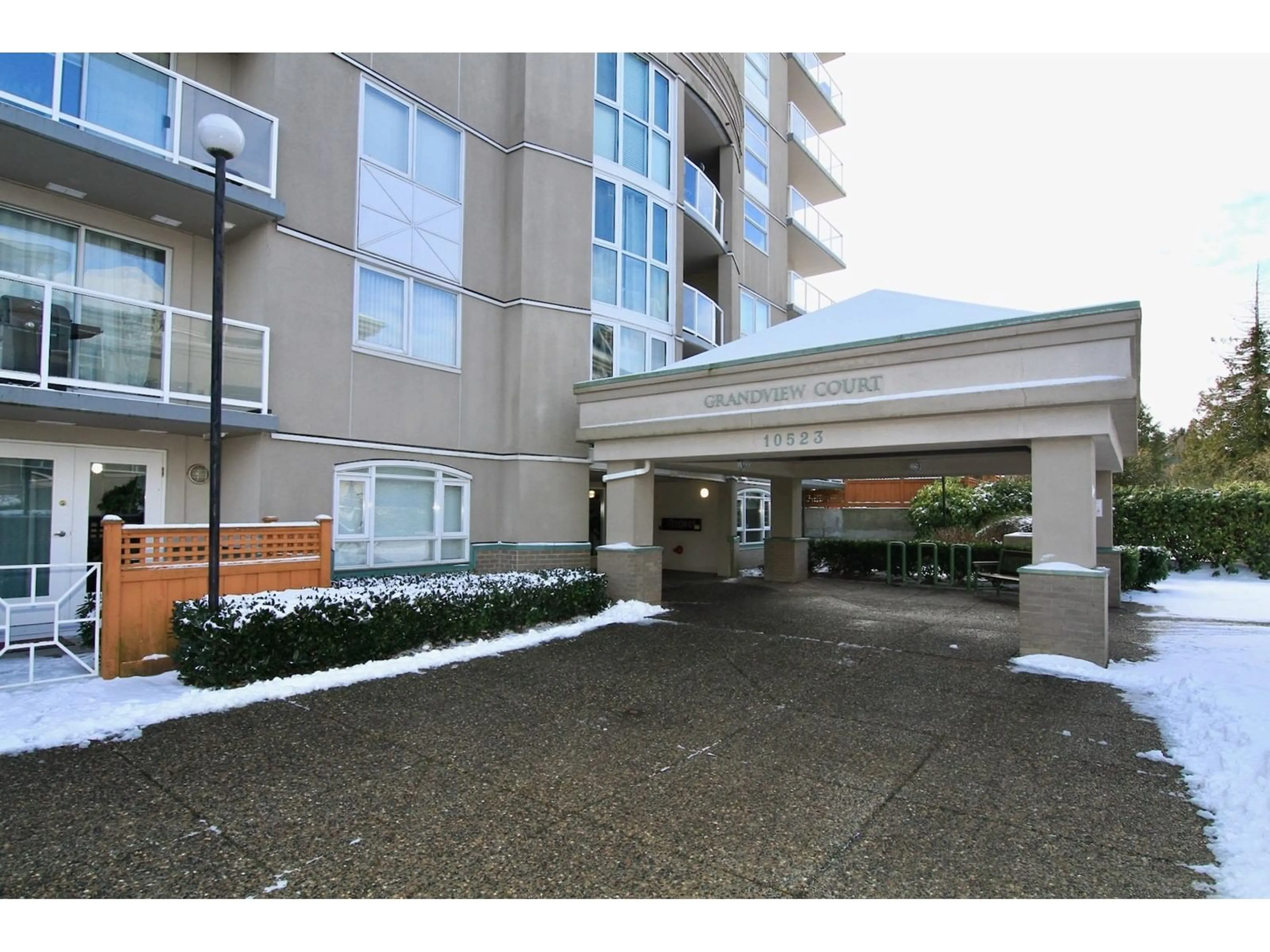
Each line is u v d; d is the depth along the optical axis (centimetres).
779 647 857
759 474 1413
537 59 1223
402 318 1066
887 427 873
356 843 359
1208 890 321
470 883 323
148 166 775
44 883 318
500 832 372
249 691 615
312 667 683
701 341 1573
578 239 1255
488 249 1195
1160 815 399
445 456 1111
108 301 784
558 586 998
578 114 1268
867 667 758
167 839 360
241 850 350
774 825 384
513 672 721
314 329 949
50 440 829
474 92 1177
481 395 1174
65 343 767
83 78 773
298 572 813
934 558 1556
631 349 1368
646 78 1446
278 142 918
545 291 1212
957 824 387
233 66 948
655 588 1165
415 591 809
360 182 1011
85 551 853
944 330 827
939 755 495
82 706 570
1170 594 1455
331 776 444
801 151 2416
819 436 928
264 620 651
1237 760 464
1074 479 769
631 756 488
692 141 1780
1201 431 3350
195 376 848
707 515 1758
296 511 921
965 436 818
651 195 1426
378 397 1025
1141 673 719
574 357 1240
